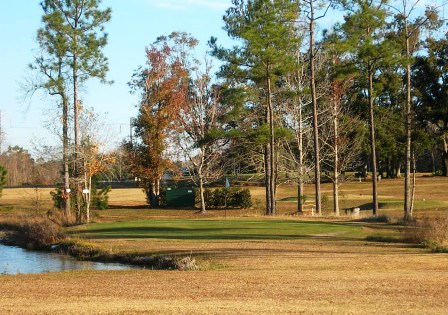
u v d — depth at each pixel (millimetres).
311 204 59688
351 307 12430
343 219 39188
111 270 20688
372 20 40531
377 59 40969
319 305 12719
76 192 47344
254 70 44750
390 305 12633
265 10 43781
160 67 60688
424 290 14484
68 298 14320
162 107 60000
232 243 26234
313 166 52625
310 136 53469
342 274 17469
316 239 27547
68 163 47250
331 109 52375
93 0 47281
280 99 51062
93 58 47594
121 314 11984
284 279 16688
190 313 11938
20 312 12359
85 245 27844
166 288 15656
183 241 27391
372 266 19141
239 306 12680
